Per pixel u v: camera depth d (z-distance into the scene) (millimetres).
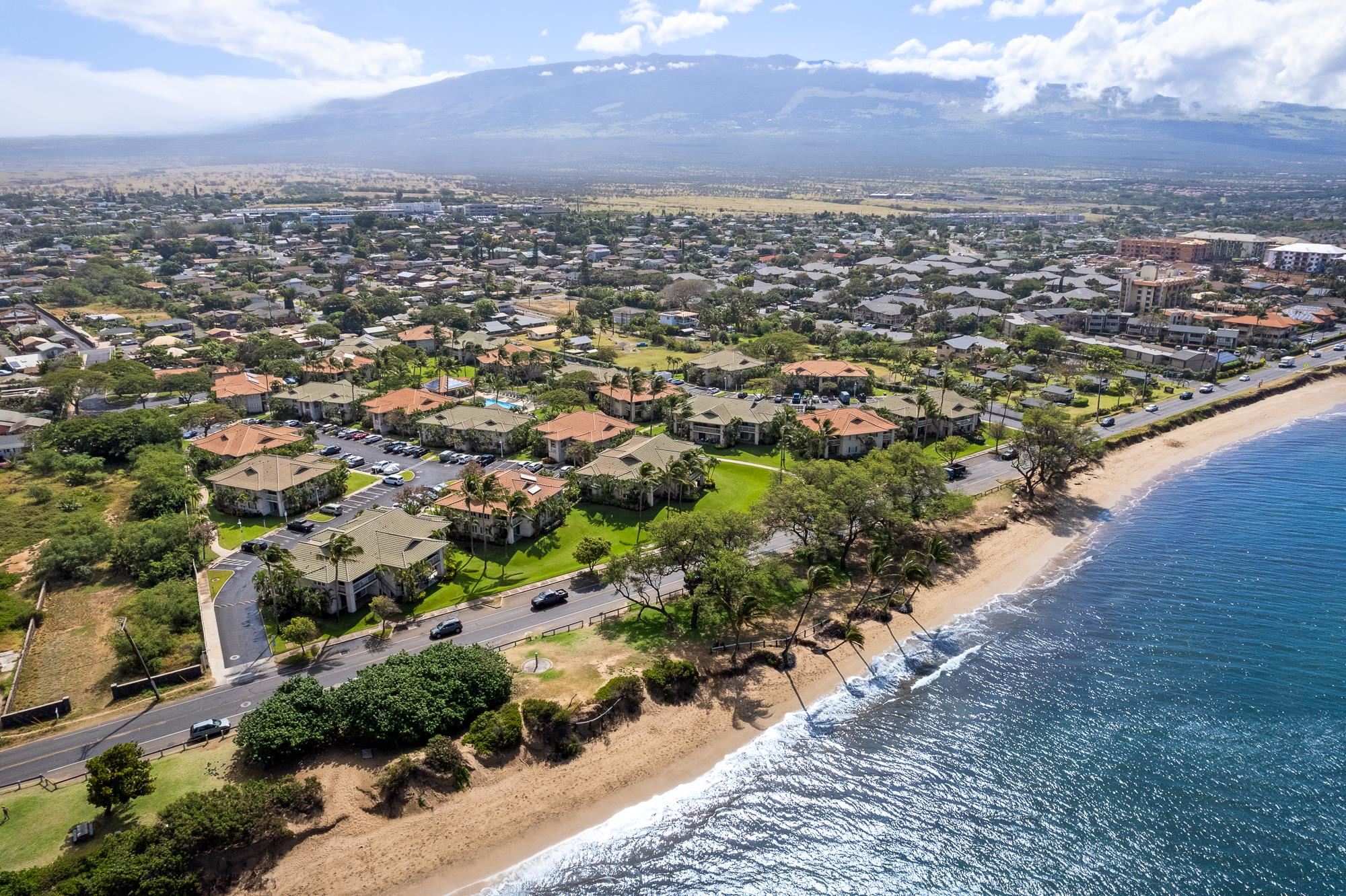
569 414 169125
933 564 123312
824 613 108500
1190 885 69312
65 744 80250
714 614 100250
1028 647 103188
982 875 70812
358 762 78250
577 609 106062
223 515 136250
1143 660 100125
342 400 189875
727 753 85000
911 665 99688
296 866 69312
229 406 192375
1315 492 152250
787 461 159875
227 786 71812
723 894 69562
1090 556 128500
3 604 107000
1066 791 79438
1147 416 193750
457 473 153500
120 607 107375
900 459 130125
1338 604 112250
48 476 155125
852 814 77438
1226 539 133500
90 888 61062
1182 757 83438
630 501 136375
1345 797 77750
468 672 84875
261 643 98000
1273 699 92125
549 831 75438
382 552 110375
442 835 73688
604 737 85250
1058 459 145125
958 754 84562
